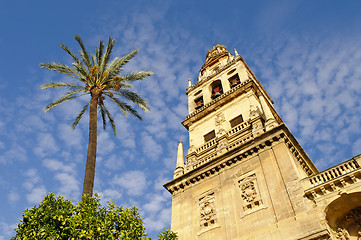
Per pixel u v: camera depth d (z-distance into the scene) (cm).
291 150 2739
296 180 2384
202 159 3316
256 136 2884
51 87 2891
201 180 3084
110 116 3145
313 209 2155
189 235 2695
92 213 1845
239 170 2842
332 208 2158
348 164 2269
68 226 1688
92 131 2561
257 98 3788
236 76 4350
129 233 1838
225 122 3675
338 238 2100
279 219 2261
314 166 3008
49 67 2856
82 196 2075
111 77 3073
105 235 1741
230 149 3000
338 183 2194
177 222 2877
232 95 3866
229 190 2766
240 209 2558
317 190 2228
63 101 2900
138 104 3053
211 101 4047
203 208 2831
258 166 2730
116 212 1928
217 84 4619
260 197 2511
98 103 3055
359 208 2136
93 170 2342
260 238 2242
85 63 3053
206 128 3838
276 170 2573
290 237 2102
